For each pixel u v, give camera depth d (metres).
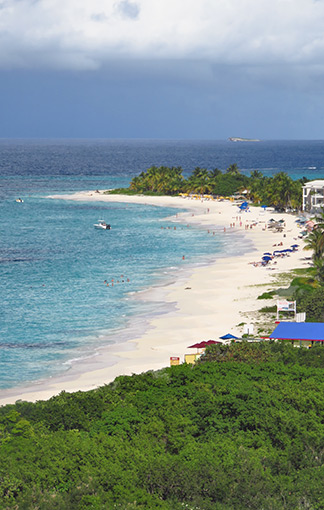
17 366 91.38
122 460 48.38
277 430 54.78
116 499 43.31
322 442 53.19
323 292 114.88
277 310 111.19
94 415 62.47
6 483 44.31
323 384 67.06
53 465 47.03
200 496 44.69
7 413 63.31
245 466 46.88
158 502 43.25
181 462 47.28
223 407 59.22
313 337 90.44
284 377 70.25
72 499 43.44
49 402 66.31
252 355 81.56
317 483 46.00
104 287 138.38
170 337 103.00
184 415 58.34
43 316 116.31
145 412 61.12
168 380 72.56
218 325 108.44
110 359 93.62
